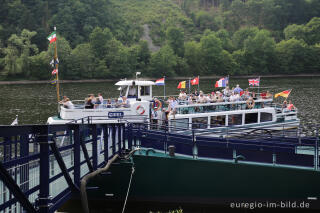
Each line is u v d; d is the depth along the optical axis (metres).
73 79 131.12
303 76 147.38
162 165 17.42
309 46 159.88
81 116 22.55
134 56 147.00
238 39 180.75
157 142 18.59
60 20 165.00
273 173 16.52
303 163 16.48
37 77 127.94
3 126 7.79
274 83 108.38
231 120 25.27
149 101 24.33
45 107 60.50
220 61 153.12
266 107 28.20
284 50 155.25
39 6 169.75
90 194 18.06
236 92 27.92
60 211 18.23
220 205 17.27
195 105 24.52
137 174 17.62
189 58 156.50
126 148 19.19
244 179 16.84
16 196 8.40
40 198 9.54
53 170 12.94
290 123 27.06
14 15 160.00
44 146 9.52
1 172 7.80
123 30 195.50
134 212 17.89
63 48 129.88
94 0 190.62
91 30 170.38
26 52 132.12
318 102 63.19
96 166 14.03
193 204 17.50
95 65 136.25
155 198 17.78
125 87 25.81
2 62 129.88
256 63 156.25
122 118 22.27
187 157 17.50
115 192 17.92
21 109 58.03
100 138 17.59
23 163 9.40
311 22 184.50
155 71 146.50
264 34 161.00
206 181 17.22
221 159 17.33
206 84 103.19
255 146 16.94
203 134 23.80
